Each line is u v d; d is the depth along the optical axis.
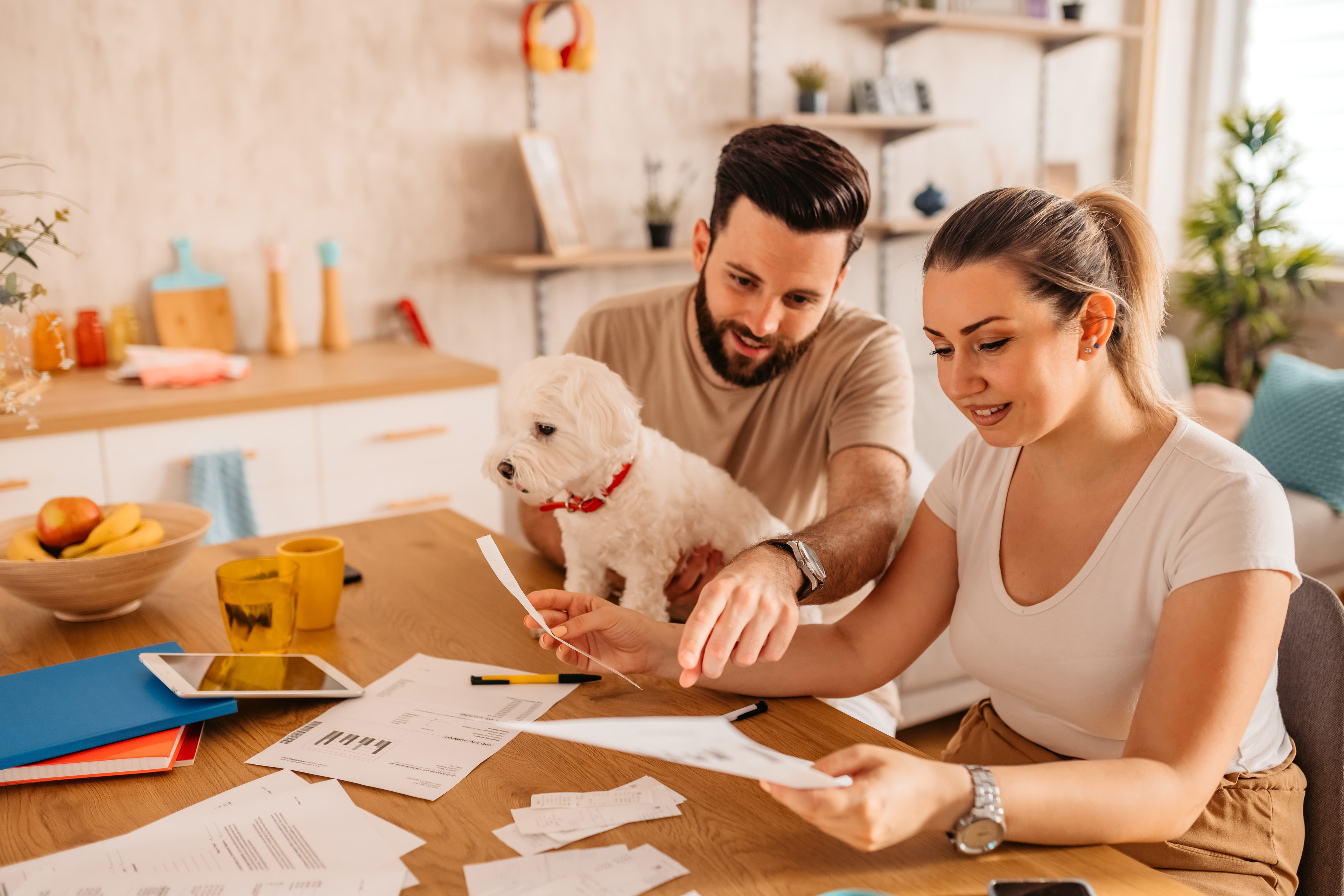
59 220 1.36
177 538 1.23
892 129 3.66
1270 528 0.84
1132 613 0.91
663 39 3.22
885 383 1.39
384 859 0.70
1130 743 0.82
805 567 0.96
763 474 1.49
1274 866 0.94
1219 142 4.38
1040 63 4.03
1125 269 0.89
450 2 2.87
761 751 0.66
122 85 2.51
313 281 2.85
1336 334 3.90
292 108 2.73
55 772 0.80
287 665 1.00
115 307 2.57
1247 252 3.81
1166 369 3.33
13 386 2.01
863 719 1.29
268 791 0.79
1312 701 1.01
